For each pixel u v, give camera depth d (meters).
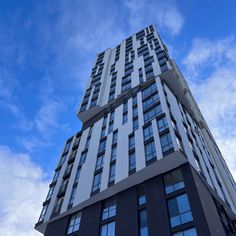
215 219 22.72
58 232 31.06
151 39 68.62
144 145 29.97
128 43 75.38
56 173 43.38
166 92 39.59
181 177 25.19
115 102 47.47
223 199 31.25
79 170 38.03
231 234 25.53
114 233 24.98
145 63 54.06
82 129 49.25
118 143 34.97
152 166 26.42
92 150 39.47
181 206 22.56
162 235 21.22
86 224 28.66
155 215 23.09
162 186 25.42
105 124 43.38
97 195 29.84
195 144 34.81
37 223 35.25
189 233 20.14
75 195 33.47
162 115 31.88
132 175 27.44
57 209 34.59
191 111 48.66
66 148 48.38
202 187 25.22
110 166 32.28
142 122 34.38
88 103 53.47
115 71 61.09
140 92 42.53
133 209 25.39
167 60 49.81
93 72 69.38
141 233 23.03
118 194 28.88
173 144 26.25
